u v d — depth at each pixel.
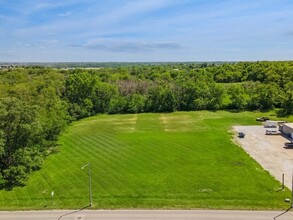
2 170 49.12
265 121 84.12
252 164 52.12
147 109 104.19
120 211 37.53
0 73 124.19
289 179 45.44
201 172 49.34
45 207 39.31
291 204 37.66
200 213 36.25
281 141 65.69
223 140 67.00
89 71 135.62
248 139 67.62
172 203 39.16
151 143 66.31
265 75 130.38
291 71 116.69
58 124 66.12
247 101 101.00
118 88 113.12
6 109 49.03
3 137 48.53
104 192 43.34
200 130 76.38
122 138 71.06
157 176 48.44
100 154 60.34
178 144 65.00
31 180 48.66
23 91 72.25
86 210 38.12
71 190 44.47
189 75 138.88
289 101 91.94
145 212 37.03
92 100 102.38
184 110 103.94
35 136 55.03
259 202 38.53
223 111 99.81
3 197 42.88
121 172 50.69
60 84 101.62
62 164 55.47
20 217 36.75
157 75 143.50
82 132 77.81
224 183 44.72
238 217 35.00
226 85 117.31
